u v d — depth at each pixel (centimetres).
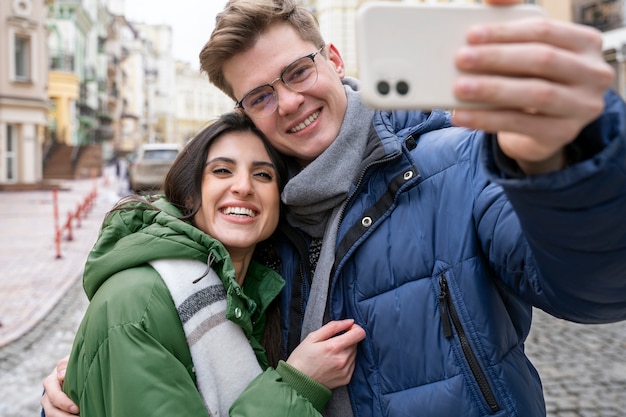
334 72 137
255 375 125
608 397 367
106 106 5150
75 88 3603
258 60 131
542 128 66
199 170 138
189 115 8131
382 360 124
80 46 4128
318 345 124
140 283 119
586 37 64
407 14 69
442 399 118
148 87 7394
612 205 74
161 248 123
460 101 67
